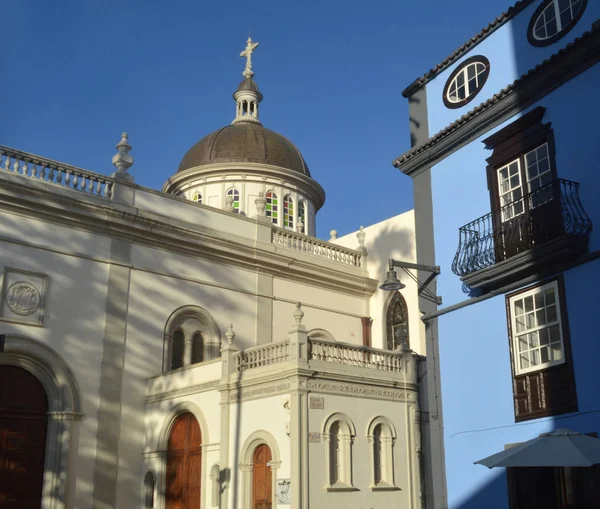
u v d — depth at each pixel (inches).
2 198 676.7
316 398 623.2
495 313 508.1
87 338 709.9
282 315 891.4
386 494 656.4
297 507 579.2
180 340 795.4
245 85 1253.7
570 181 460.4
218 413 673.6
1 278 665.0
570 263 454.3
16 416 663.1
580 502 428.8
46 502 655.1
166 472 709.9
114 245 753.0
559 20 506.3
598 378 424.8
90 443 688.4
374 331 978.1
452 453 517.3
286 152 1157.7
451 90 593.6
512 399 482.6
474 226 531.5
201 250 823.7
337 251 981.2
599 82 457.7
